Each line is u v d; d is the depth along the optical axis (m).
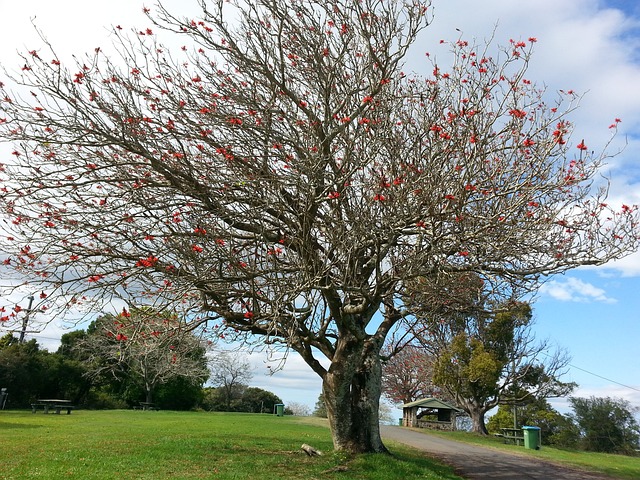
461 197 10.16
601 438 41.09
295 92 12.48
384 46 11.83
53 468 10.45
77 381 39.41
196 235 9.98
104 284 10.20
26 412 31.14
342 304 12.45
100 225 10.07
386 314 15.09
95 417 26.67
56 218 10.23
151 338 10.84
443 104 11.87
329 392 13.59
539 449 22.66
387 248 11.76
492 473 14.76
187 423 23.17
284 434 19.55
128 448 13.49
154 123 10.69
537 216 11.07
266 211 11.19
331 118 11.66
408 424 38.59
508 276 12.12
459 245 10.58
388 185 10.29
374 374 14.15
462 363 30.38
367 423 13.73
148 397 38.25
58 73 10.26
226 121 11.00
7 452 12.62
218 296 11.38
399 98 11.68
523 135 11.28
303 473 11.20
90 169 10.60
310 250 10.70
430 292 12.79
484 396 31.14
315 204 10.89
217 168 10.93
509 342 31.56
